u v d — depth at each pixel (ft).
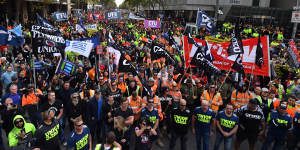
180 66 33.96
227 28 98.02
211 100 24.08
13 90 21.81
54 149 17.03
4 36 29.76
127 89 24.66
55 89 25.50
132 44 58.90
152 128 19.63
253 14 123.13
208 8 161.17
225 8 124.98
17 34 30.63
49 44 27.58
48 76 31.07
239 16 124.47
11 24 92.48
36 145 16.43
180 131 19.66
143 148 18.34
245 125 19.45
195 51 28.84
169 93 25.59
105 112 20.72
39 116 20.58
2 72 30.66
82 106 21.81
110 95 20.75
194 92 25.70
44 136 16.30
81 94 23.45
